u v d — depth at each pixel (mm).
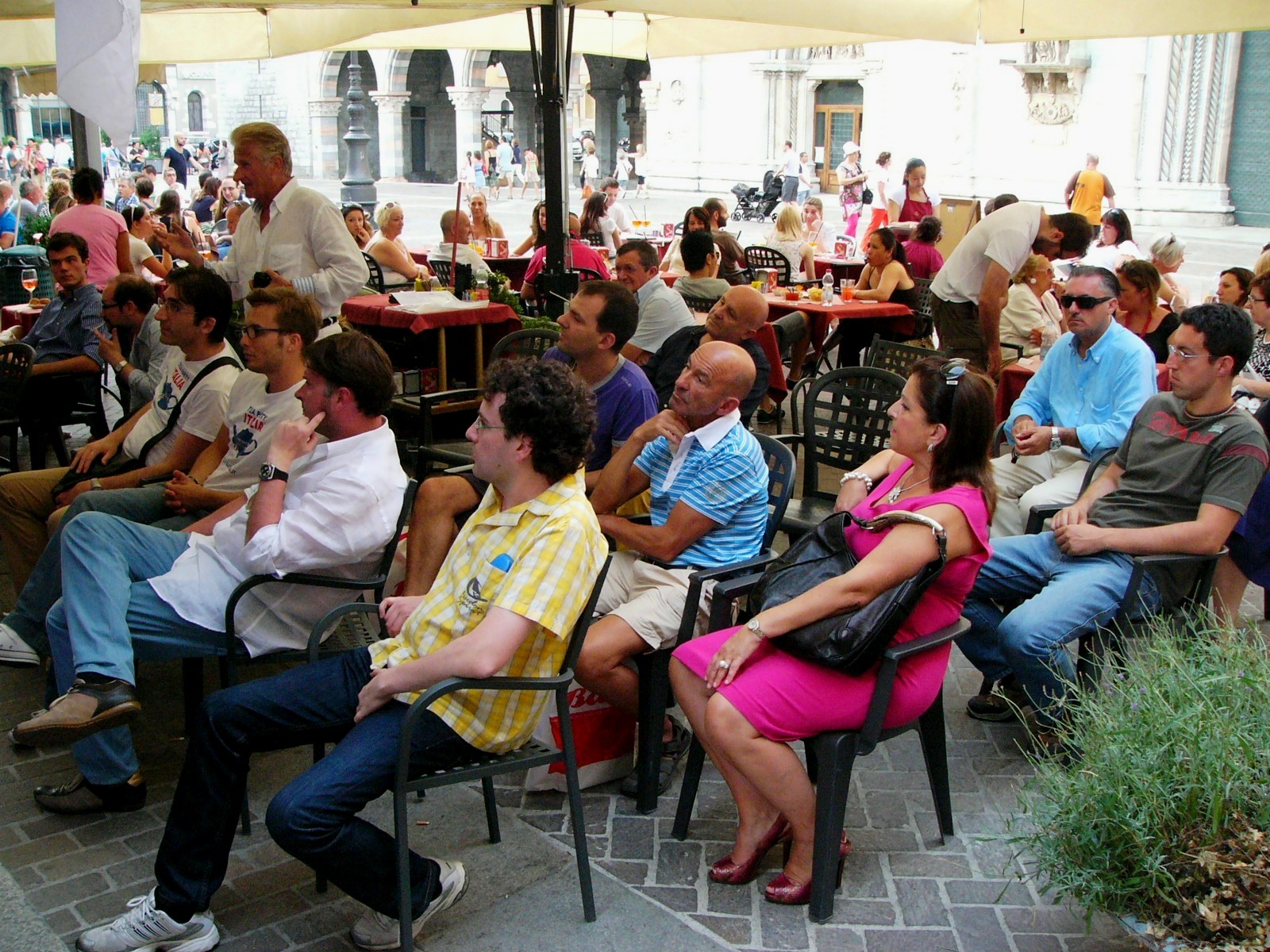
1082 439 4391
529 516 2766
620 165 34375
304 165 39375
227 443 4191
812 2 6504
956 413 2990
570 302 4090
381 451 3291
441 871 2854
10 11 5457
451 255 9633
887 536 2953
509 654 2627
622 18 9812
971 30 6852
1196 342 3684
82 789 3459
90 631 3168
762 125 28156
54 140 40781
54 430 6480
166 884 2744
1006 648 3592
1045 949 2861
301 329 3904
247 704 2770
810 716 2912
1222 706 2613
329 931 2920
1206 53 20266
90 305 6387
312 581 3250
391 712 2730
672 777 3676
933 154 23688
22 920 2674
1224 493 3676
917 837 3363
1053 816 2639
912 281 9438
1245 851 2377
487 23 10234
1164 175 21016
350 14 8305
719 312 4867
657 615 3408
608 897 3064
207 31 8969
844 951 2855
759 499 3602
